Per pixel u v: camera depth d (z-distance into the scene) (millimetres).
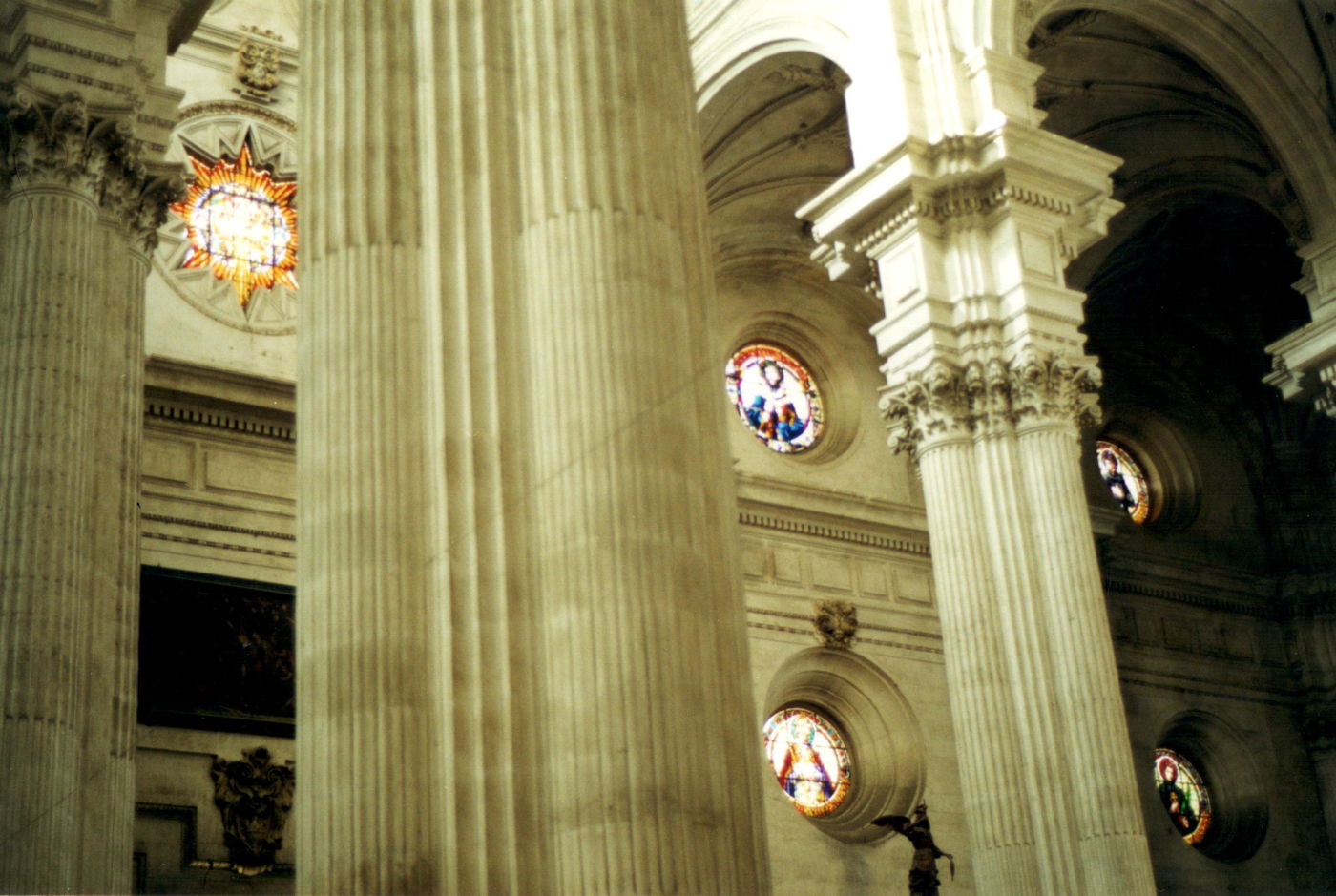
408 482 7129
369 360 7293
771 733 24141
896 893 23750
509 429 7168
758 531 24500
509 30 7832
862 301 27719
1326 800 29422
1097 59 23875
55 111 13320
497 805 6605
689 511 7016
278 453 20188
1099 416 18266
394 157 7629
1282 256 29391
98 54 13805
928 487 17812
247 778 18656
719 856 6477
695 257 7602
